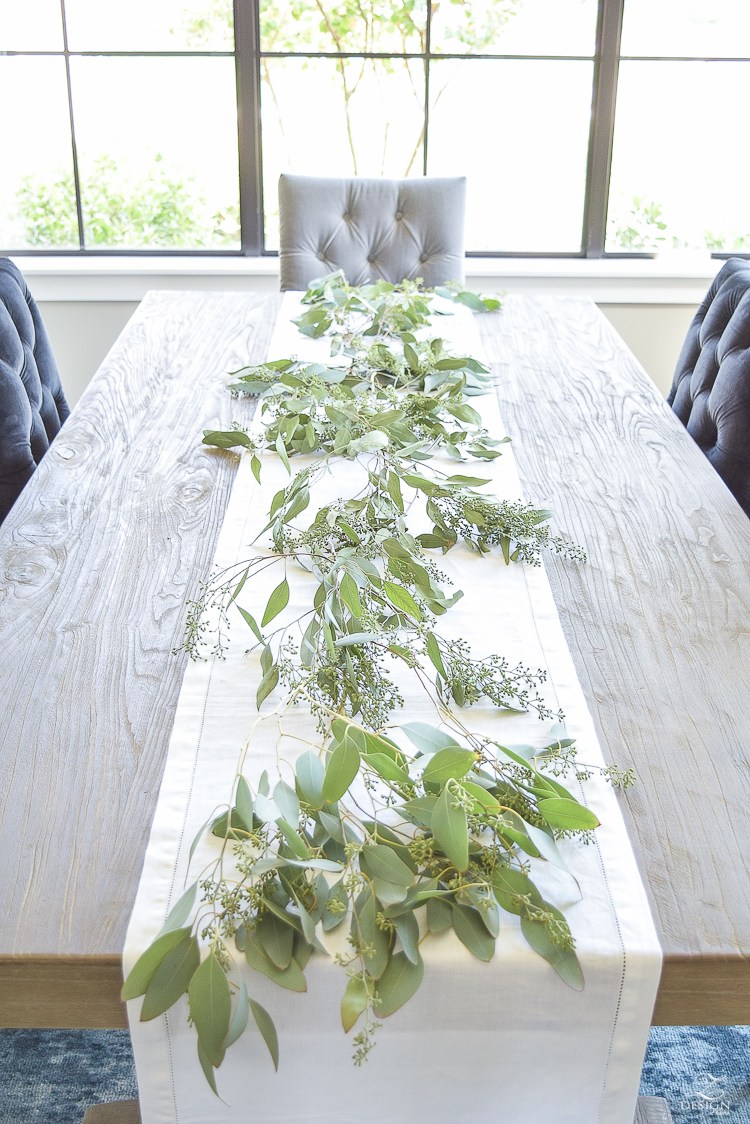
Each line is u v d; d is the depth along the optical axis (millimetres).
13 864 883
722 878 877
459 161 3367
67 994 824
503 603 1242
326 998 792
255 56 3178
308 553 1325
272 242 3465
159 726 1051
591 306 2410
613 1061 831
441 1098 848
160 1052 807
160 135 3275
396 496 1320
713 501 1528
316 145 3334
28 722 1055
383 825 878
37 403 2090
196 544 1392
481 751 961
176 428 1738
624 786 969
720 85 3246
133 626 1214
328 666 1049
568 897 839
